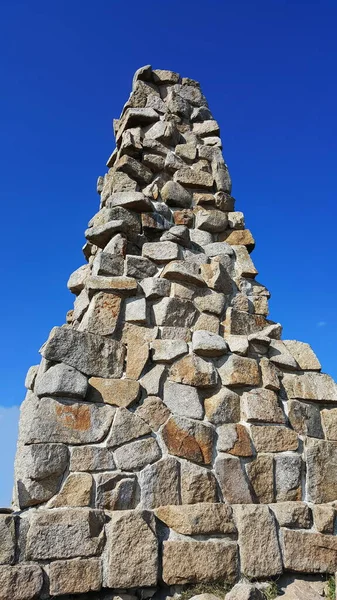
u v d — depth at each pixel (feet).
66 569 11.82
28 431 13.17
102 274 16.63
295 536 13.92
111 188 20.17
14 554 11.65
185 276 17.16
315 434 16.14
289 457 15.20
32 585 11.43
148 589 12.43
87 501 12.77
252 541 13.34
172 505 13.39
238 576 12.98
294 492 14.88
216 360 16.17
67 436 13.34
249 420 15.35
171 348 15.64
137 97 22.66
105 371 14.69
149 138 21.30
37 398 13.99
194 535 13.08
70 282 18.92
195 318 16.90
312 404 16.61
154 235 18.84
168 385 15.10
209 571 12.71
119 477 13.26
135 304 16.28
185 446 14.29
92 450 13.39
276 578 13.44
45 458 12.91
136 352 15.37
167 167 20.71
